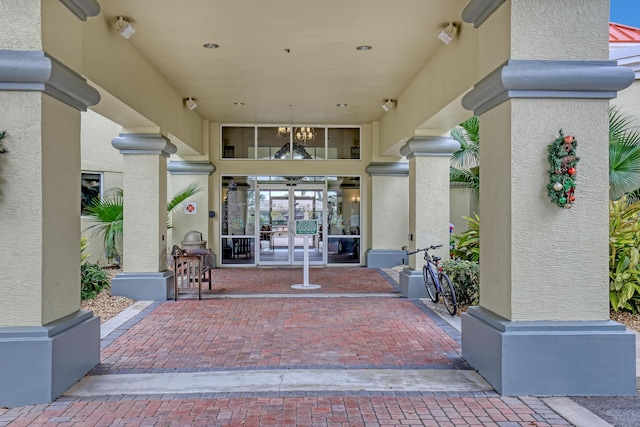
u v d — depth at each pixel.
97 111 7.10
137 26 6.28
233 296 8.74
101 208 10.66
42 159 3.98
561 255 4.23
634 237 7.20
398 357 5.17
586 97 4.23
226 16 6.00
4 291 3.95
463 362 5.00
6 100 3.94
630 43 11.28
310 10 5.85
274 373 4.65
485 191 4.77
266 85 9.08
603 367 4.16
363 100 10.29
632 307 7.00
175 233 12.69
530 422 3.62
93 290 8.16
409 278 8.56
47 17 4.03
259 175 13.30
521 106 4.23
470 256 9.02
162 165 8.59
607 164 4.25
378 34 6.59
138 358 5.14
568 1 4.24
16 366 3.90
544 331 4.16
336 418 3.68
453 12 5.92
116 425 3.56
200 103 10.62
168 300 8.36
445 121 7.89
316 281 10.62
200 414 3.75
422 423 3.60
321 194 13.52
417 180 8.70
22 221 3.95
